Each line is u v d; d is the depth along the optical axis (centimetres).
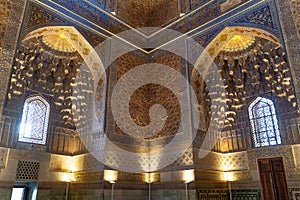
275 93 569
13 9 450
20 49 539
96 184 507
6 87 407
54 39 585
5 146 496
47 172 549
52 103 612
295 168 498
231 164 589
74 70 630
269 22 477
